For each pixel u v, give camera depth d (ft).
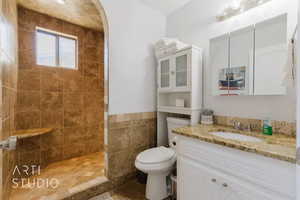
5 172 3.11
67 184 5.27
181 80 5.74
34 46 6.67
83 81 8.22
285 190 2.32
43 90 6.95
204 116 5.22
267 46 3.89
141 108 6.43
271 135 3.70
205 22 5.57
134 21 6.14
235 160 2.94
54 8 6.42
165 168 4.54
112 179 5.52
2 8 2.56
